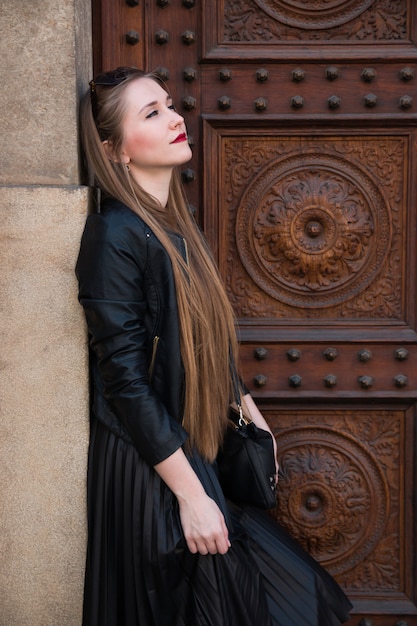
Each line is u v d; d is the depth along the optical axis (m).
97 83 1.89
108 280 1.74
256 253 2.33
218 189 2.31
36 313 1.93
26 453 1.97
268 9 2.25
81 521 1.99
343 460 2.38
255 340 2.34
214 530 1.73
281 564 2.00
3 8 1.88
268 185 2.31
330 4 2.25
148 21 2.25
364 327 2.34
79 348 1.94
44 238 1.91
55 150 1.92
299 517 2.39
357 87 2.27
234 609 1.81
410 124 2.27
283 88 2.28
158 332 1.82
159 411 1.73
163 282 1.81
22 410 1.96
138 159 1.88
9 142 1.92
